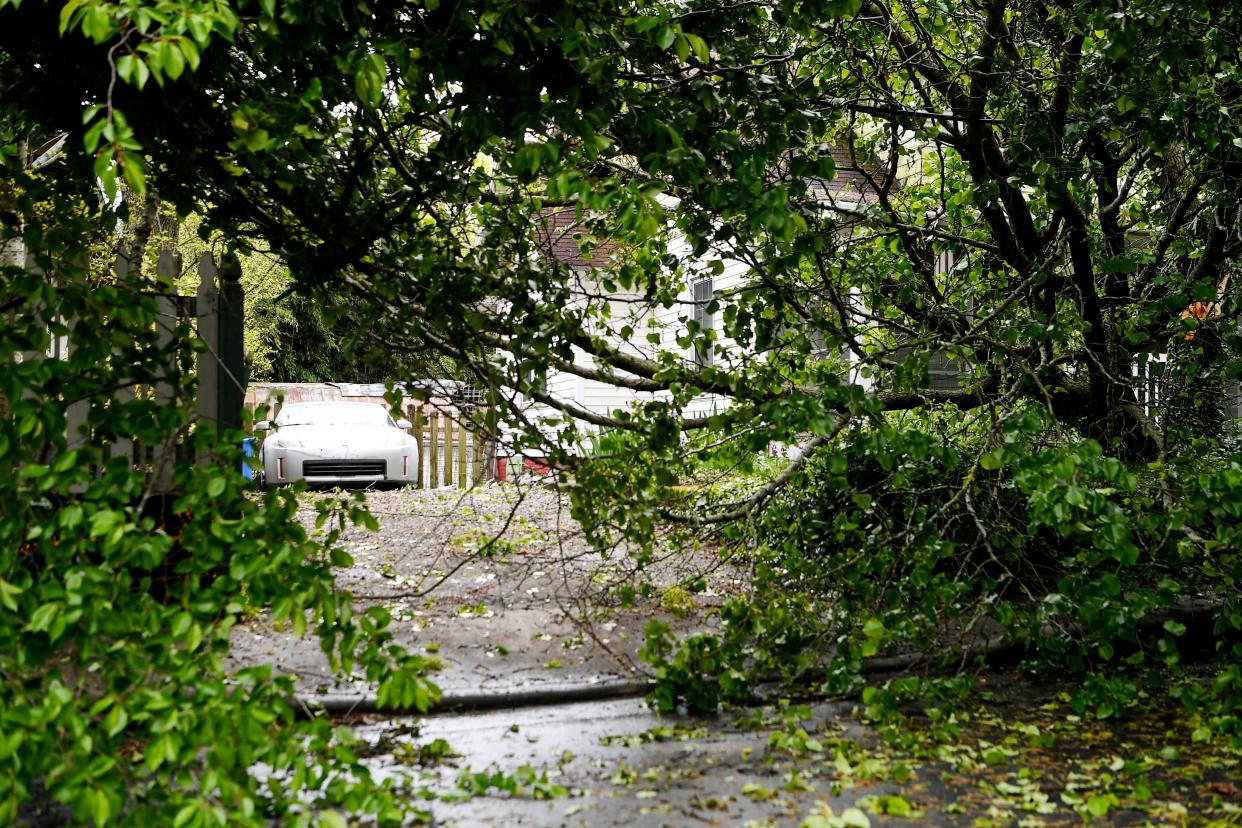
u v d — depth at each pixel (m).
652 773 4.31
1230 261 7.20
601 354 6.57
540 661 6.09
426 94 4.83
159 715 3.07
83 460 3.45
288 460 14.55
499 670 5.89
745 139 4.89
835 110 6.16
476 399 6.21
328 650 3.68
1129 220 8.25
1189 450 6.45
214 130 4.75
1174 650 4.79
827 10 4.49
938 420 7.64
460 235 6.38
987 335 5.97
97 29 2.73
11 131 5.64
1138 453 7.13
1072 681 5.91
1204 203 6.64
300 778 3.22
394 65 4.71
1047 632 6.28
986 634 5.50
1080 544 6.38
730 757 4.56
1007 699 5.56
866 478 7.02
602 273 6.62
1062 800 3.99
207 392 6.58
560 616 7.06
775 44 5.52
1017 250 7.23
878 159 8.09
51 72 4.59
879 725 5.02
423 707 3.65
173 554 5.88
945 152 8.12
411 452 15.27
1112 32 5.15
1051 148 6.20
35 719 2.85
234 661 5.67
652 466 5.67
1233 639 6.45
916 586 5.35
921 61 6.77
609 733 4.96
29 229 4.64
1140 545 5.67
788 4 4.63
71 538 3.31
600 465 5.45
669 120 4.30
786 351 6.86
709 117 4.60
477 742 4.81
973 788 4.15
